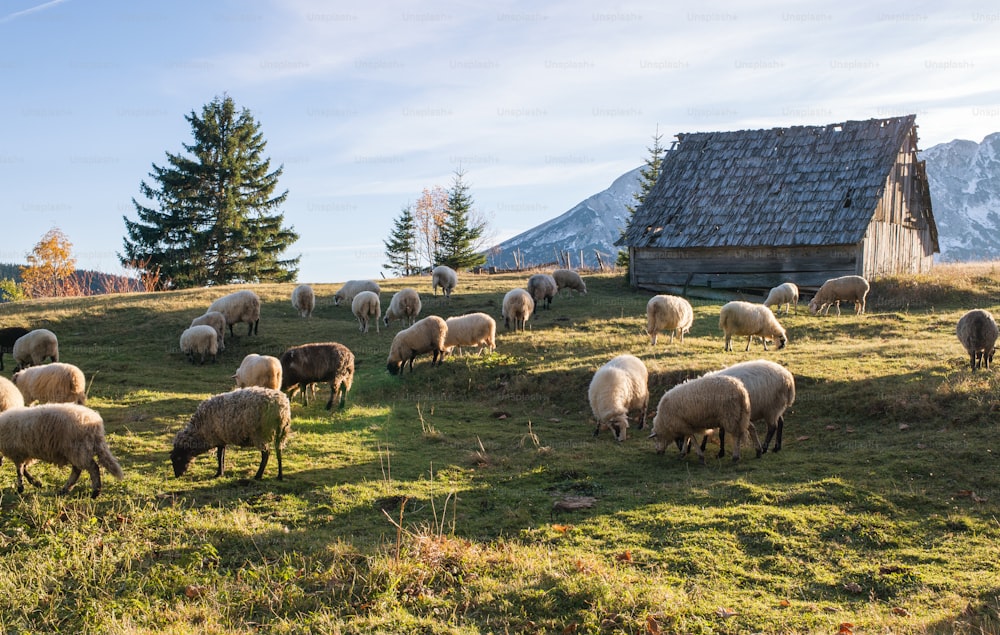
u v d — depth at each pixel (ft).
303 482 36.81
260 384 50.88
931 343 62.64
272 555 27.89
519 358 64.85
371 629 22.27
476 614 23.41
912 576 26.23
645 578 25.48
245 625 22.91
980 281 98.63
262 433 36.63
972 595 24.57
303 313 93.81
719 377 39.78
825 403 47.96
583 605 23.61
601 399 46.37
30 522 30.50
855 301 87.92
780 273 108.37
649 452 42.91
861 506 32.68
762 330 64.85
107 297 110.01
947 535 29.71
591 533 30.22
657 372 55.31
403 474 38.73
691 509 32.50
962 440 39.73
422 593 24.53
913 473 36.29
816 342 69.97
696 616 22.84
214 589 25.09
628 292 116.26
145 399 55.42
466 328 67.31
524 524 31.48
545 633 22.20
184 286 191.11
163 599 24.68
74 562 26.84
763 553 28.43
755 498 33.83
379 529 30.71
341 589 24.95
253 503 33.65
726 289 111.96
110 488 34.81
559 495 35.42
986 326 50.83
